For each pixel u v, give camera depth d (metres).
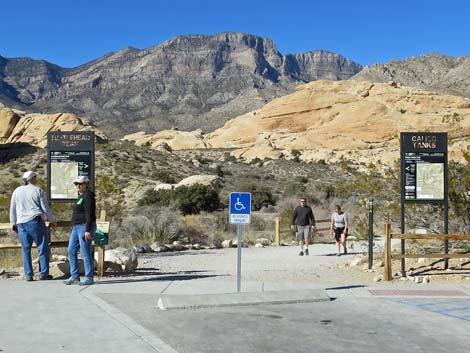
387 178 16.83
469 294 11.27
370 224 15.09
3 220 23.64
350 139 137.88
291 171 90.81
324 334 8.09
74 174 13.27
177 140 155.62
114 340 7.51
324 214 37.41
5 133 134.88
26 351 6.98
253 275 14.04
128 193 47.66
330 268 15.66
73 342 7.39
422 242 17.56
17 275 13.05
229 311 9.57
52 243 13.03
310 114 155.25
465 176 15.68
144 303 10.03
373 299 10.77
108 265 14.05
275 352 7.16
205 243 25.56
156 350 7.08
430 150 13.82
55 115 133.12
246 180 73.00
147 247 22.11
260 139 143.25
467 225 16.12
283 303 10.24
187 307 9.62
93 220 11.73
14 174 58.19
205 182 44.66
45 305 9.65
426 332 8.25
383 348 7.40
